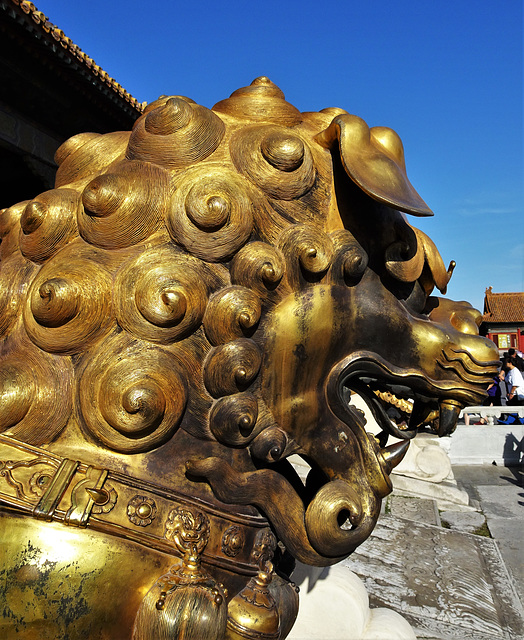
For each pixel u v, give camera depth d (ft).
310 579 5.13
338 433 3.00
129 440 2.47
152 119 2.75
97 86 22.34
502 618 8.04
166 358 2.51
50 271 2.54
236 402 2.61
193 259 2.60
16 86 21.09
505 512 14.67
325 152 2.98
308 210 2.83
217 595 2.43
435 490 14.80
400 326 3.00
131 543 2.40
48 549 2.25
